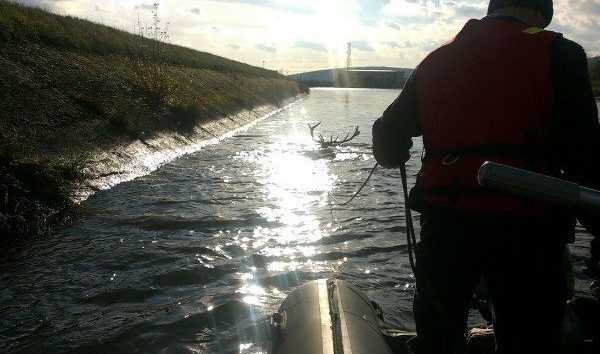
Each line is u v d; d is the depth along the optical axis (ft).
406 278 17.92
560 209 6.40
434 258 7.02
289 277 17.83
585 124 6.21
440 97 7.00
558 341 6.97
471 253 6.74
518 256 6.48
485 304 10.62
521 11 7.09
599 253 9.43
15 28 44.75
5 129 28.25
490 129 6.58
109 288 16.51
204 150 48.83
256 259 19.47
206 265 18.65
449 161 6.82
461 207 6.63
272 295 16.29
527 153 6.46
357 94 282.56
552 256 6.54
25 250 19.43
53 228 21.95
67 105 36.88
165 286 16.83
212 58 152.97
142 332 13.71
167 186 31.58
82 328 13.92
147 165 37.14
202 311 14.94
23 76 36.65
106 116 39.65
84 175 28.84
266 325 14.17
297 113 116.16
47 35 48.60
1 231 20.22
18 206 22.03
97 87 45.01
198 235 22.12
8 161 24.53
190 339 13.43
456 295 7.12
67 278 17.15
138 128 42.14
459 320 7.28
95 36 62.34
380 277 17.98
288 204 28.02
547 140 6.46
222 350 12.91
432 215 7.01
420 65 7.50
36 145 28.71
